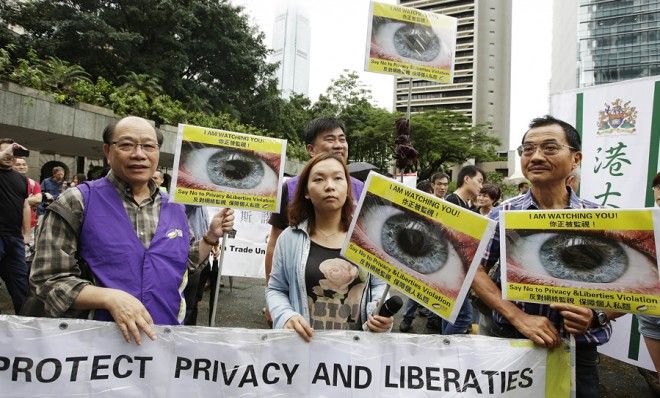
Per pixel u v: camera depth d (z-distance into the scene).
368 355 1.99
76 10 19.73
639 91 3.51
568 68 67.38
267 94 26.05
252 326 5.18
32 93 9.25
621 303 1.80
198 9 22.59
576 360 2.11
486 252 2.34
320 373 1.98
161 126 12.24
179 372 1.92
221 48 23.88
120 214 2.05
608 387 3.91
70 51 19.22
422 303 1.87
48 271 1.91
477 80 91.06
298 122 30.12
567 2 69.19
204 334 1.95
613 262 1.82
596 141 3.73
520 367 2.00
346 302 2.18
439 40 4.97
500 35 92.12
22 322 1.83
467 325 4.30
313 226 2.32
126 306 1.84
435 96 93.00
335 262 2.20
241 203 2.52
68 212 1.97
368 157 37.12
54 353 1.84
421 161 38.72
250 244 5.74
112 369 1.87
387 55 4.84
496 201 6.36
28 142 11.23
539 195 2.28
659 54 56.22
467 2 92.56
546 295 1.90
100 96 11.08
